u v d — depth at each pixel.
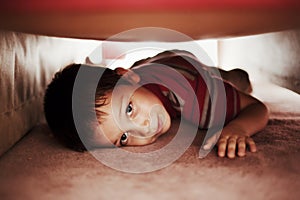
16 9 0.50
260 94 1.49
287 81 1.61
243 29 0.91
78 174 0.66
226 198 0.54
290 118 1.04
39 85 1.15
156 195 0.56
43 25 0.68
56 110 0.89
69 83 0.90
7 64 0.84
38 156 0.77
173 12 0.54
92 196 0.56
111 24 0.69
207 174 0.63
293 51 1.51
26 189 0.60
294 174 0.62
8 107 0.84
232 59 2.21
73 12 0.52
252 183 0.59
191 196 0.55
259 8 0.54
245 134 0.81
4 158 0.76
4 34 0.83
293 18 0.70
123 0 0.48
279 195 0.54
